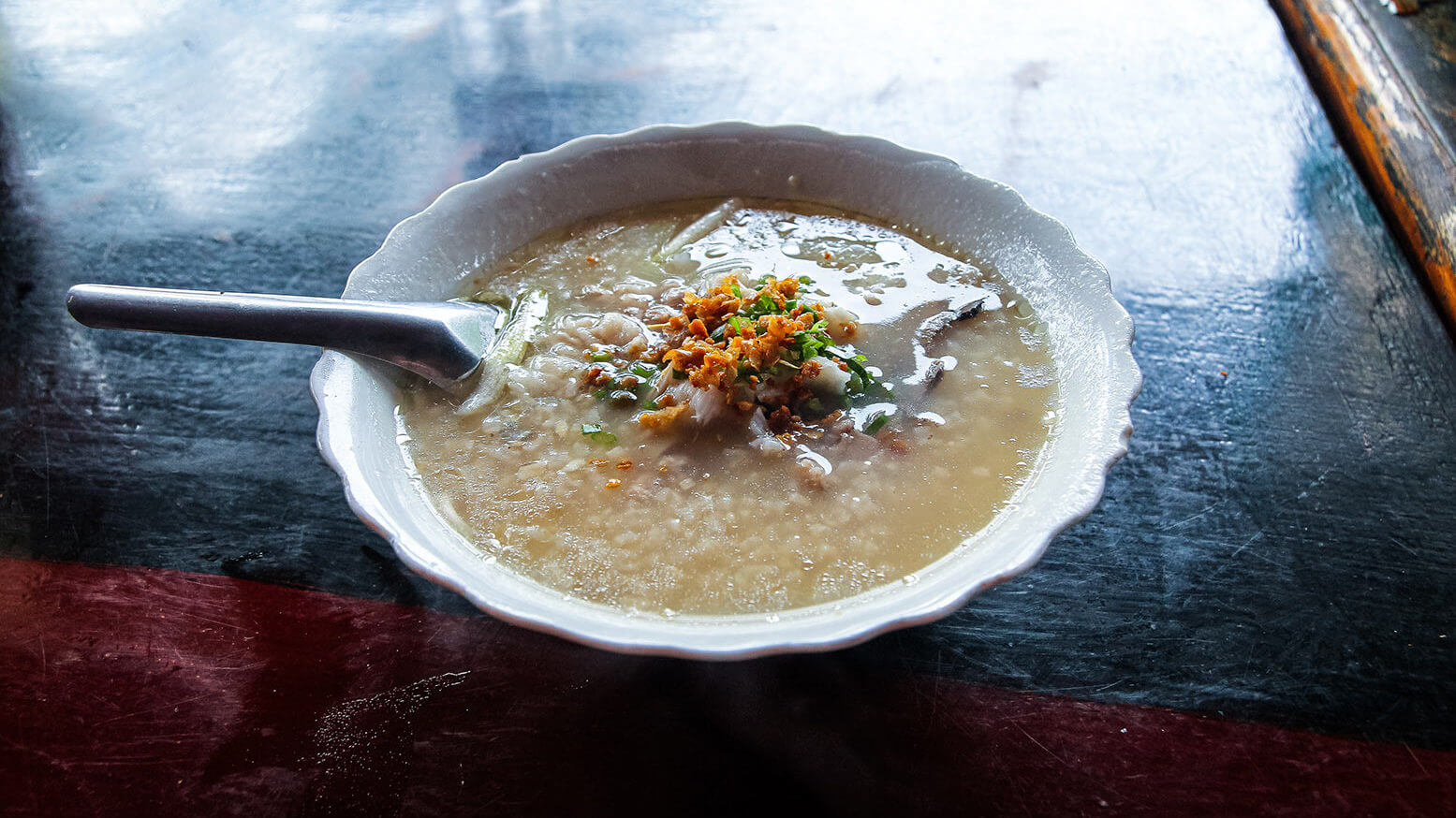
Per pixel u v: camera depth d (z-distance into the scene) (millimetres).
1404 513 268
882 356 286
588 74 432
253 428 294
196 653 241
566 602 232
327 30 467
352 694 233
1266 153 386
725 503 254
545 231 316
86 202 374
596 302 303
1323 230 353
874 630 201
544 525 249
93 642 243
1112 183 373
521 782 218
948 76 428
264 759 222
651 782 218
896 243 312
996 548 222
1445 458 281
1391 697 233
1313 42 429
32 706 232
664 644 199
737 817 213
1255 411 293
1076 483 229
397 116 413
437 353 266
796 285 287
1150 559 259
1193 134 396
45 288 337
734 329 275
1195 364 306
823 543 245
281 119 414
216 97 427
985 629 245
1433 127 356
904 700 232
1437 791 218
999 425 266
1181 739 226
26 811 215
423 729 227
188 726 228
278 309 256
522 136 399
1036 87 421
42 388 305
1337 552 260
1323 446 284
